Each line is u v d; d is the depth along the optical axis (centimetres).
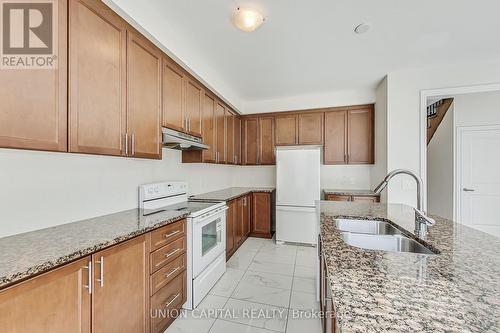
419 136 296
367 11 186
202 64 269
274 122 421
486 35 222
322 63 280
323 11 185
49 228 147
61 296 103
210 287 232
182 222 197
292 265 291
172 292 182
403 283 72
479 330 50
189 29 209
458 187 394
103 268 123
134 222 165
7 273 84
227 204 300
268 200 404
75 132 128
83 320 112
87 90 136
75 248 111
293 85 357
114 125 155
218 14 188
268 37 223
